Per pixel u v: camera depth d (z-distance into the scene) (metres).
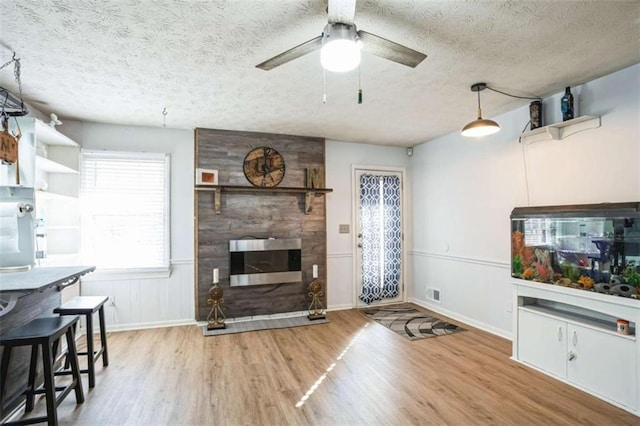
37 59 2.42
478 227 4.09
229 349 3.41
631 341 2.29
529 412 2.29
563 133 3.06
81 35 2.10
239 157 4.42
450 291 4.56
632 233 2.33
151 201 4.15
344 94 3.14
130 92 3.05
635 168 2.55
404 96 3.19
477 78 2.79
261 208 4.51
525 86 2.97
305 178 4.73
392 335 3.82
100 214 3.98
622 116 2.63
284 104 3.40
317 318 4.39
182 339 3.69
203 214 4.26
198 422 2.18
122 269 3.98
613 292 2.43
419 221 5.23
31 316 2.49
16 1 1.75
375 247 5.18
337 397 2.48
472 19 1.96
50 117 3.66
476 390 2.58
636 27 2.04
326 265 4.84
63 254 3.74
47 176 3.72
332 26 1.70
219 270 4.30
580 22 1.99
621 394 2.34
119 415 2.25
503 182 3.74
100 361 3.12
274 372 2.89
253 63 2.50
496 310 3.83
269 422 2.18
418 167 5.26
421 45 2.26
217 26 2.02
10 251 2.71
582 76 2.76
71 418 2.21
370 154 5.18
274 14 1.90
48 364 2.01
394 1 1.79
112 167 4.03
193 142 4.32
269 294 4.52
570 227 2.74
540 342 2.91
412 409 2.33
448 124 4.12
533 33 2.11
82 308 2.65
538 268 2.99
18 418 2.21
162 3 1.80
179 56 2.39
